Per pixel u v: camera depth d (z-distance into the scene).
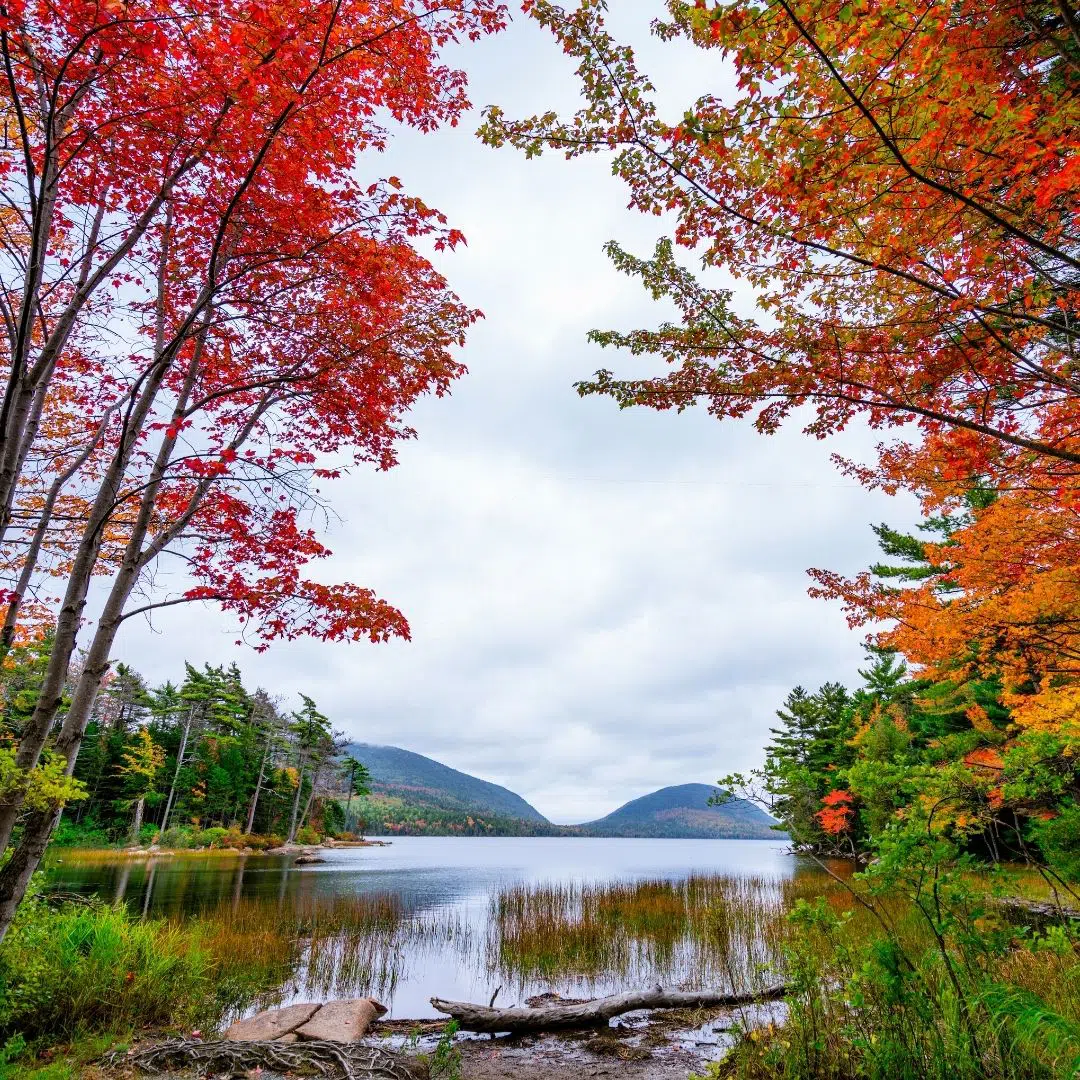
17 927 6.00
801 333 4.05
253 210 5.07
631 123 3.46
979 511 6.07
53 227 5.41
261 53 3.66
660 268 4.12
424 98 4.50
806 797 4.60
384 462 7.00
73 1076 5.04
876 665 30.97
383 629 6.13
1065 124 2.59
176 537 6.15
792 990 4.34
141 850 35.12
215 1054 5.45
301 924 13.14
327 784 69.56
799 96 2.95
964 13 2.69
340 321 5.91
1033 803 3.87
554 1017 7.19
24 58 3.93
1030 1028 3.06
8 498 4.23
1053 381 3.61
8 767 4.03
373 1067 5.34
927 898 3.94
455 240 5.16
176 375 6.45
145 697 47.62
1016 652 6.25
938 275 3.71
